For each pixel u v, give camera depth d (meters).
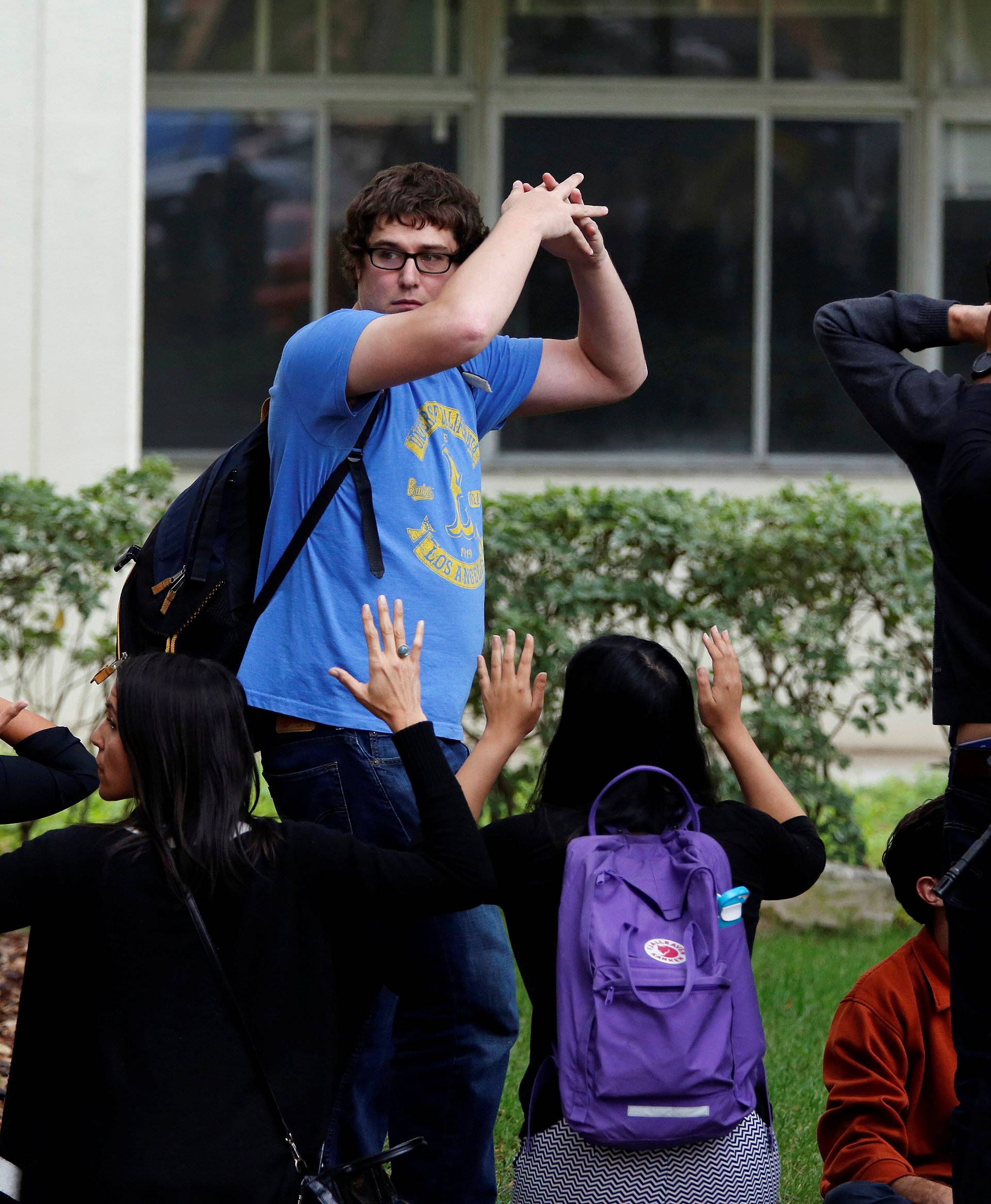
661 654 11.27
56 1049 9.34
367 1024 12.03
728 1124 9.84
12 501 23.97
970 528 10.07
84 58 32.59
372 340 10.65
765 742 23.75
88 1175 8.93
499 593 23.69
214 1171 8.89
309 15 39.47
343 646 11.12
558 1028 10.05
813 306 39.75
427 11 39.53
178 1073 9.07
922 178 39.72
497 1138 14.98
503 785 23.86
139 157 32.97
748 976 10.24
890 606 24.09
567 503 24.42
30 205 32.66
